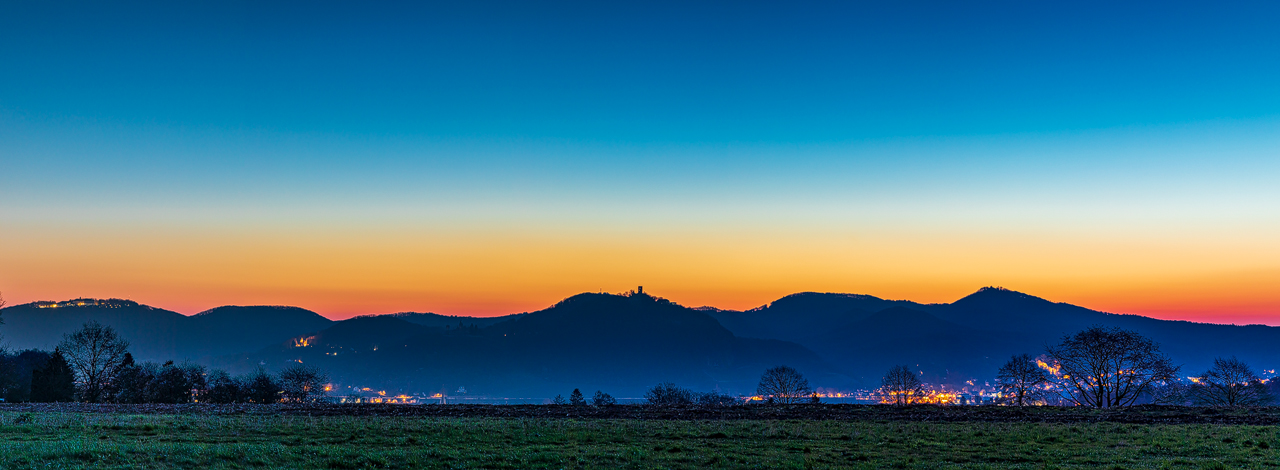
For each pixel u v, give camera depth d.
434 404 42.19
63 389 70.50
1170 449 26.06
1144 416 34.41
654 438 28.62
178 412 36.47
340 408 38.59
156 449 24.25
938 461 24.66
